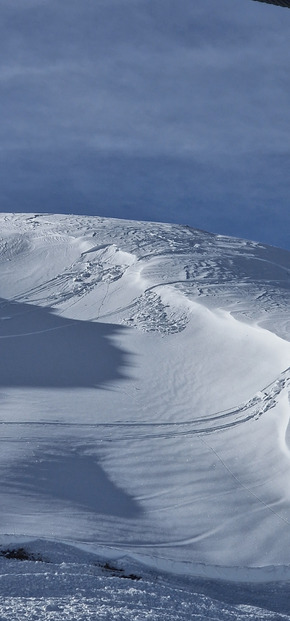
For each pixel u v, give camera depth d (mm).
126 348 37469
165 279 46156
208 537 18781
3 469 21453
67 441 24703
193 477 22500
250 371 31281
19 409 28391
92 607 7465
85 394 31141
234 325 36469
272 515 19812
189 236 58219
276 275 51219
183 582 14438
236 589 14711
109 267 50312
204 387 31031
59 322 42500
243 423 26344
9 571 11234
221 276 47344
